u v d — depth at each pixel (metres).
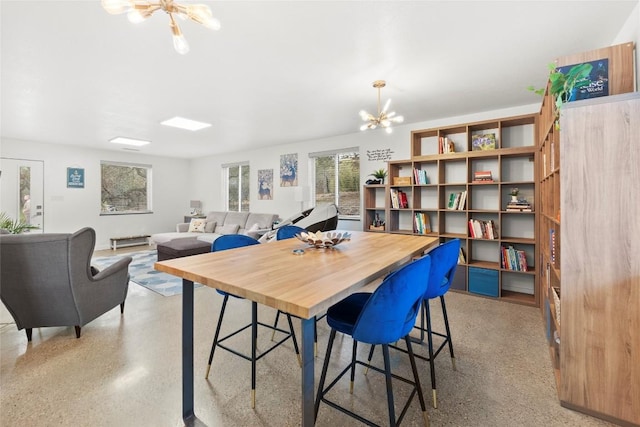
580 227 1.57
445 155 3.79
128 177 7.07
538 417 1.57
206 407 1.65
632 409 1.47
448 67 2.59
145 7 1.36
